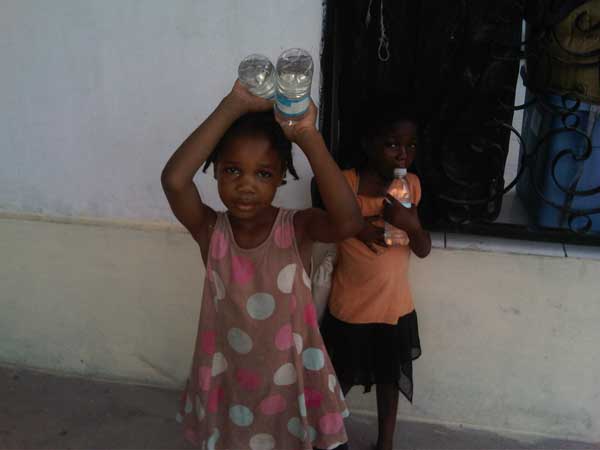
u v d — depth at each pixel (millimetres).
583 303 2266
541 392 2443
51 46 2303
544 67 2082
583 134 2043
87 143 2428
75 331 2771
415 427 2564
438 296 2357
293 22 2107
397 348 2199
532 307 2309
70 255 2617
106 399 2727
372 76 2223
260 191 1665
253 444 1982
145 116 2336
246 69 1528
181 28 2188
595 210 2186
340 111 2283
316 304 2283
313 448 2055
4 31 2312
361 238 2088
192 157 1609
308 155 1582
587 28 1931
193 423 2033
